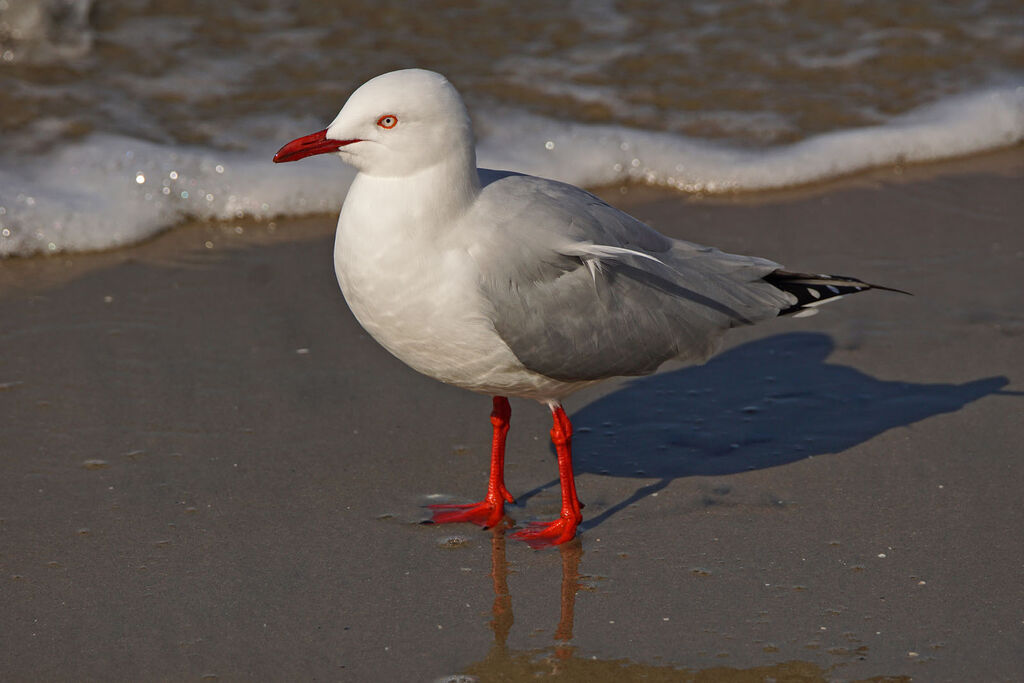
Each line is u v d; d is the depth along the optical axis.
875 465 10.41
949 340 12.37
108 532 9.39
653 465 10.54
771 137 16.89
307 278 13.70
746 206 15.40
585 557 9.27
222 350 12.11
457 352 8.97
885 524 9.59
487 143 16.42
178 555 9.16
